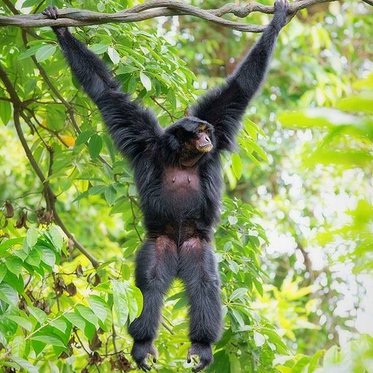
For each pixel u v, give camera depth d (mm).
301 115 2973
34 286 13641
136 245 14172
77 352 15328
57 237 9375
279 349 12852
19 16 10547
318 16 28484
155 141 12094
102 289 9797
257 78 12320
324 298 26828
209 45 27844
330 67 27562
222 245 13672
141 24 16578
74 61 11844
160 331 14156
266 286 19203
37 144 16047
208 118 12461
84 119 14656
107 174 13992
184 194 11883
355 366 3709
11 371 10000
